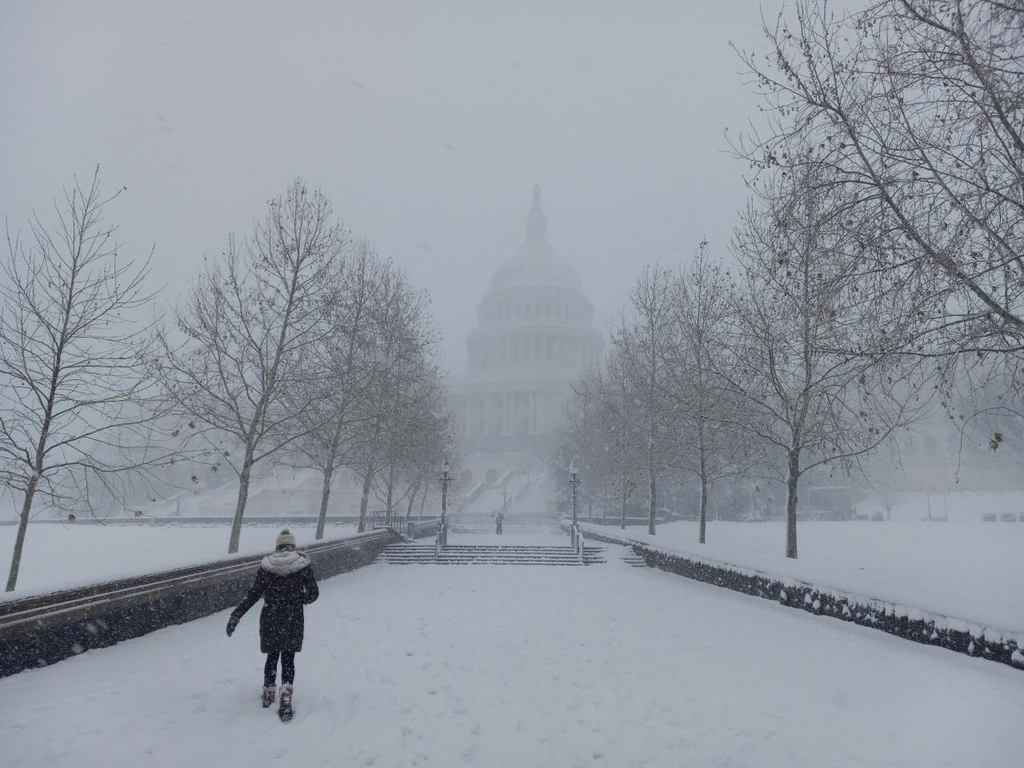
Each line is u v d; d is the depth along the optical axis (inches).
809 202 379.6
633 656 347.3
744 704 261.0
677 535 1229.7
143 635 379.2
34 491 532.1
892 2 336.8
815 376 721.0
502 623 452.1
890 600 380.5
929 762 200.5
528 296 5364.2
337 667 319.0
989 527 1108.5
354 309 995.3
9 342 532.4
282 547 257.4
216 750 208.2
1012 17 293.4
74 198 557.9
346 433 1042.1
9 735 213.3
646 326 1178.0
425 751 212.4
